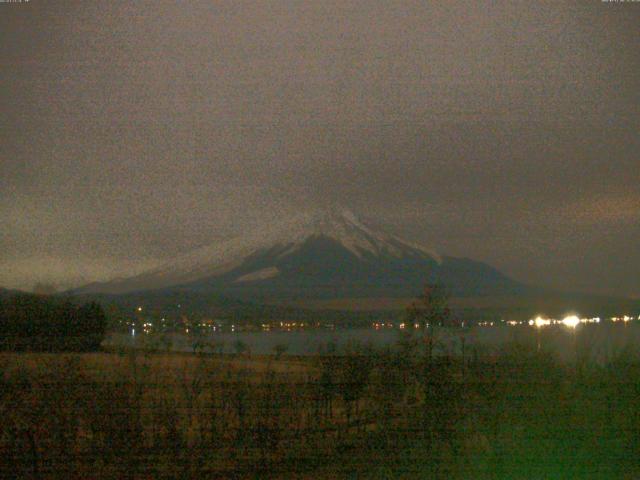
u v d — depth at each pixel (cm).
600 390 941
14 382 959
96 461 923
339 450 954
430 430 959
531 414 906
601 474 804
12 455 918
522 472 823
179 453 951
